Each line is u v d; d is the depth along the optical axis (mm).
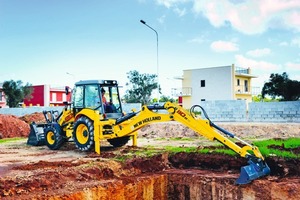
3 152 15617
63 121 16469
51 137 16625
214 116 28438
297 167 10977
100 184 10195
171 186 12047
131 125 13680
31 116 31016
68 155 14492
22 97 53344
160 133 21844
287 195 9930
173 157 13320
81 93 15836
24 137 23953
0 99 54656
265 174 10766
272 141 15078
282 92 34375
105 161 11992
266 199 10211
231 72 47906
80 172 10828
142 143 17656
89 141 14430
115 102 16047
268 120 26375
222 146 14477
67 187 9773
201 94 50281
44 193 9156
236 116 27625
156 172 12422
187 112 11805
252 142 15586
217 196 11109
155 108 12906
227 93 48250
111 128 14266
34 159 13484
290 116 25547
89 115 14516
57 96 60188
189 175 11836
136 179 11219
